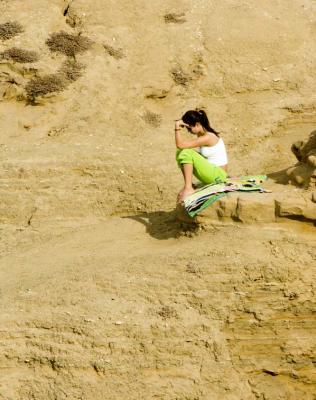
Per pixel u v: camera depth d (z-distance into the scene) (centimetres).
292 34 3966
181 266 2145
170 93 3709
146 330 1992
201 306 2052
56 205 2886
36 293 2125
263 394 1994
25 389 1931
